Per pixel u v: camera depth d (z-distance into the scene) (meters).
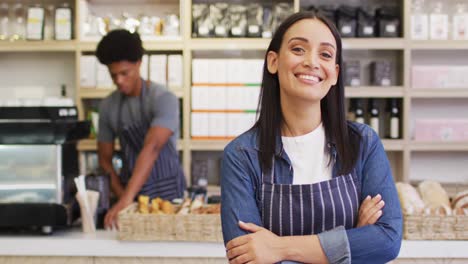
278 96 1.41
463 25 3.97
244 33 4.00
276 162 1.37
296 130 1.38
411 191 2.25
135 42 2.72
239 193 1.37
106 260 2.22
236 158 1.39
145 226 2.16
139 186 2.62
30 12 3.99
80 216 2.53
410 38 3.95
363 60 4.32
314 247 1.30
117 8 4.27
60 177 2.35
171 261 2.19
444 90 3.96
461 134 3.99
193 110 3.95
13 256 2.25
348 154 1.37
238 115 3.93
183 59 3.97
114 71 2.72
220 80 3.93
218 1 4.25
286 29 1.35
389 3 4.27
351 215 1.36
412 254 2.08
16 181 2.35
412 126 4.38
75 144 2.60
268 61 1.40
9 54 4.38
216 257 2.16
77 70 3.96
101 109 2.99
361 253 1.32
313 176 1.36
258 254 1.30
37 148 2.34
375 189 1.38
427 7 4.29
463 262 2.09
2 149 2.35
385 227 1.34
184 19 3.93
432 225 2.08
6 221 2.31
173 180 2.91
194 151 4.35
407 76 3.97
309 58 1.30
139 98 2.84
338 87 1.39
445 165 4.37
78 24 3.95
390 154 4.30
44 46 3.96
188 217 2.15
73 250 2.21
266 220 1.36
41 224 2.31
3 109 2.32
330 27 1.34
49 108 2.33
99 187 2.50
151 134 2.72
